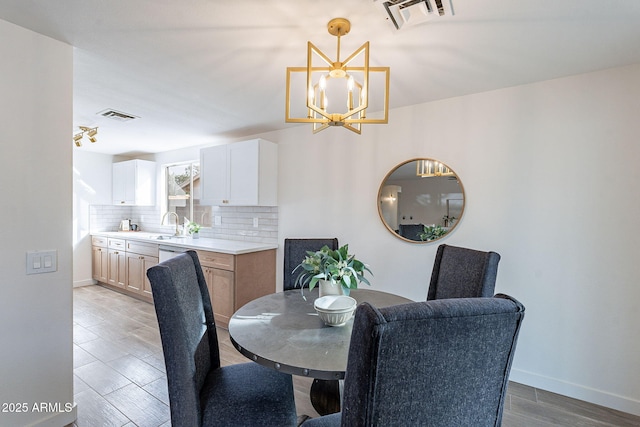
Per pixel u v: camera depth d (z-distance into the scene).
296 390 2.23
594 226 2.09
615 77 2.03
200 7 1.45
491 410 0.86
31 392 1.70
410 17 1.50
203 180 3.96
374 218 2.96
